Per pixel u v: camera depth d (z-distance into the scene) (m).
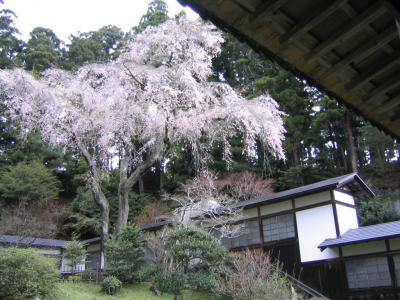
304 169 19.00
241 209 13.55
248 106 12.05
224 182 17.77
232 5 1.92
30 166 20.70
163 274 9.92
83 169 22.66
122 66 11.92
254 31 2.05
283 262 12.59
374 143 20.27
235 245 13.84
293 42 2.09
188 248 9.80
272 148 12.59
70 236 20.22
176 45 12.36
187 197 15.22
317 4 1.94
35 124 12.06
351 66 2.30
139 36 12.84
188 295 10.56
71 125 12.01
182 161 21.36
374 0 1.90
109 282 10.27
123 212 12.23
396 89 2.53
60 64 26.06
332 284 11.33
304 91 20.61
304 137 19.81
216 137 12.78
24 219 17.03
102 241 12.02
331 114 18.58
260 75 21.20
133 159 12.78
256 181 18.41
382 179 19.92
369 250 10.82
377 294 10.38
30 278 7.98
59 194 23.50
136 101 12.12
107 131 11.76
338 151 23.20
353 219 12.89
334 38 2.04
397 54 2.22
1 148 22.86
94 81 12.71
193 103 12.20
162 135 12.21
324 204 12.28
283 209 13.14
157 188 24.55
